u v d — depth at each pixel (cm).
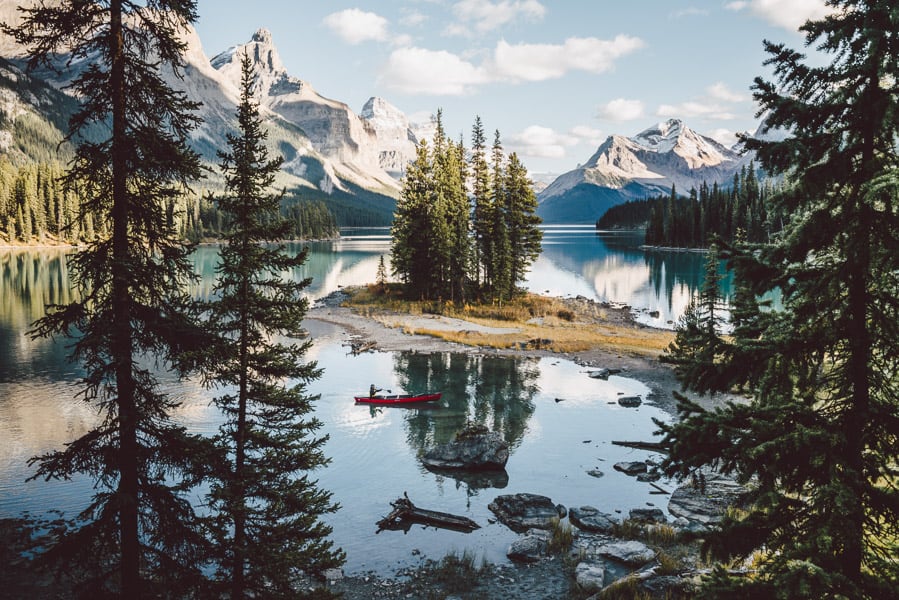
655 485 2523
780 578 664
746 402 3466
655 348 5153
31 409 3291
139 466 1091
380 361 4697
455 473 2655
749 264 786
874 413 739
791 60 724
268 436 1356
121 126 978
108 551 1080
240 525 1290
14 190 14550
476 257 7275
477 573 1814
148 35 997
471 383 4100
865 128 710
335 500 2358
